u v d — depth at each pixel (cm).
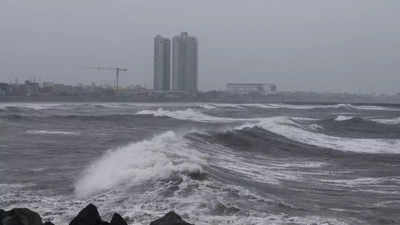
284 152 2769
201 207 1221
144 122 5169
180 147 2283
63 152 2392
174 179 1474
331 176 1930
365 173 2025
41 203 1282
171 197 1305
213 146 2716
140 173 1543
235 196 1348
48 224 966
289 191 1552
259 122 4606
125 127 4391
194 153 2169
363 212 1290
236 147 2833
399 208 1350
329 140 3609
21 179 1628
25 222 936
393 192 1600
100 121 5147
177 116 6372
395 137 4050
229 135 3219
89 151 2436
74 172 1762
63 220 1116
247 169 1964
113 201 1283
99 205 1248
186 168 1587
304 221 1144
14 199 1327
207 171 1666
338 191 1605
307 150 2916
